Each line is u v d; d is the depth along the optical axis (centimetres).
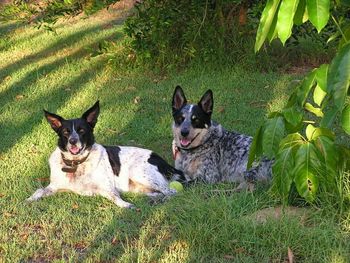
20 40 1513
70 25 1639
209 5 1153
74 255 513
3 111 1005
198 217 544
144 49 1137
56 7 1137
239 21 1159
